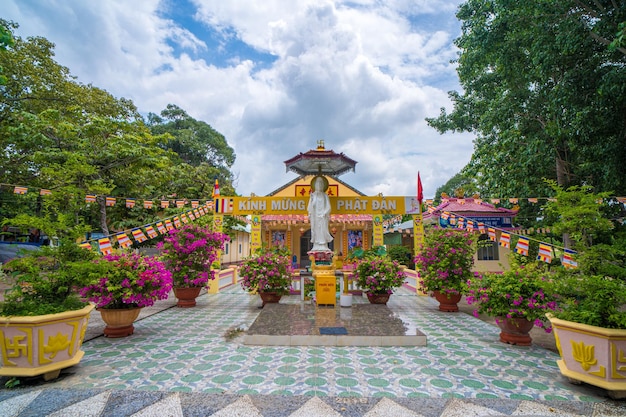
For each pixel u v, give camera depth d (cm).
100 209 1528
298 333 655
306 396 420
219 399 410
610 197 988
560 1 912
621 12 827
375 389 441
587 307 464
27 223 521
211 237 1059
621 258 558
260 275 998
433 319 877
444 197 1594
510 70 1137
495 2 1069
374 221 1620
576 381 458
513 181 1264
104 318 680
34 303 491
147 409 386
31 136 1225
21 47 1431
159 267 724
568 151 1184
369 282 1034
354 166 1108
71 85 1550
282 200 1275
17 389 438
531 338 675
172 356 572
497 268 1418
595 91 933
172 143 3002
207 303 1103
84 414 375
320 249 1044
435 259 969
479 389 444
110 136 1442
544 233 1268
